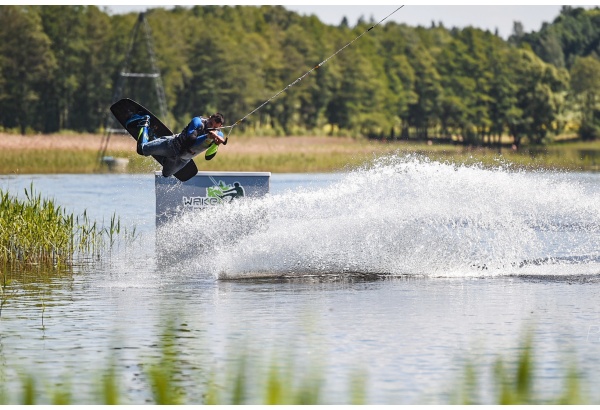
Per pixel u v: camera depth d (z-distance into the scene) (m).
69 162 181.00
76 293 45.31
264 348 33.31
